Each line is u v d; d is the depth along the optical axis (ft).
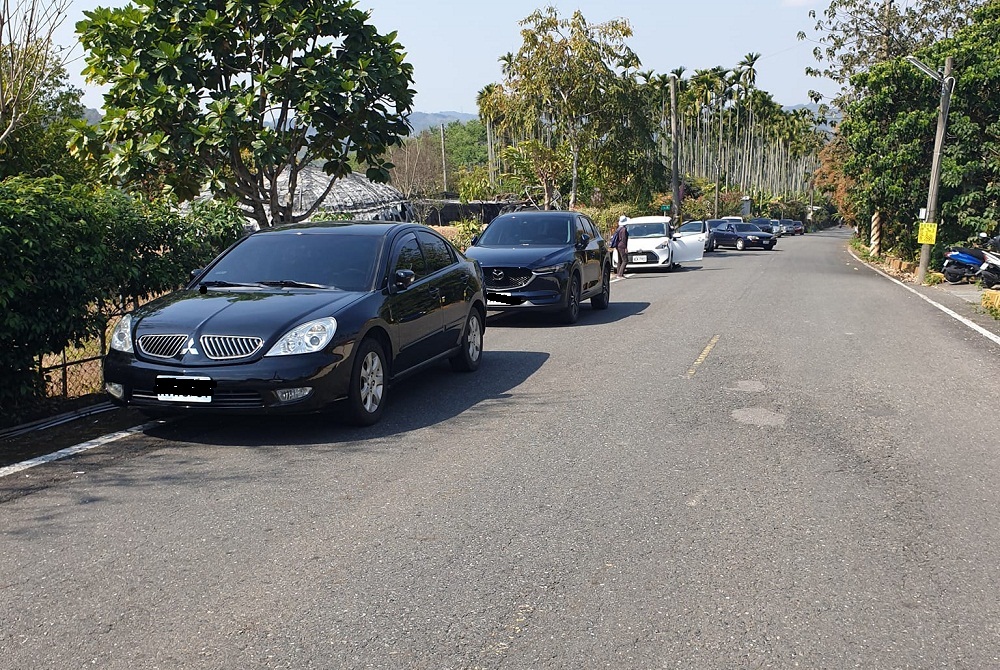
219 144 35.96
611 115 128.88
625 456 20.70
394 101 39.24
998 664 11.22
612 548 15.02
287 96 37.40
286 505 17.22
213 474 19.26
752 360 33.99
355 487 18.33
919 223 80.59
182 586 13.51
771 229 194.39
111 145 37.99
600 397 27.32
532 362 33.86
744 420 24.30
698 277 81.41
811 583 13.64
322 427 23.56
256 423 23.94
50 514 16.74
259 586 13.51
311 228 28.04
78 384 26.99
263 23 37.76
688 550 14.94
